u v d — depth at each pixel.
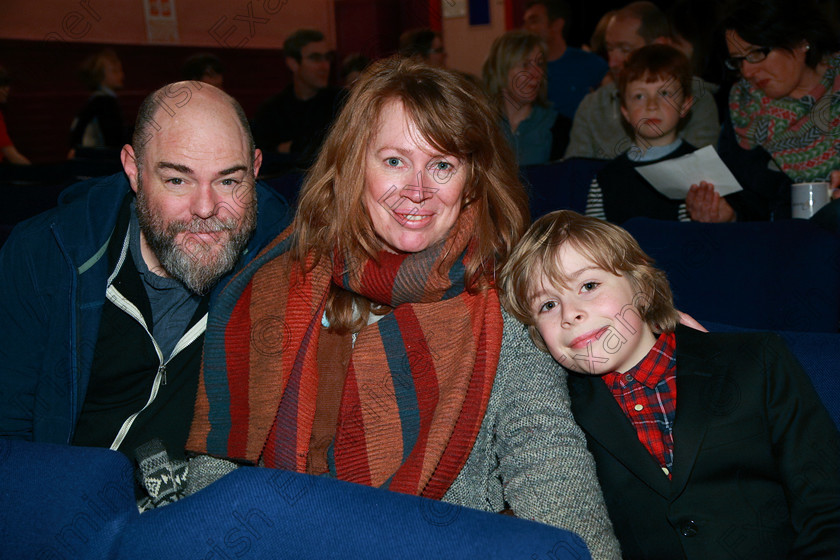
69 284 1.32
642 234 1.81
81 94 6.62
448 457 1.14
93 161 3.80
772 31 2.36
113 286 1.38
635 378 1.17
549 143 3.67
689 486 1.09
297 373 1.26
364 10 6.55
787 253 1.57
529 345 1.22
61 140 6.54
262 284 1.38
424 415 1.21
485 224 1.26
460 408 1.14
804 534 1.02
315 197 1.30
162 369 1.37
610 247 1.14
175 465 1.25
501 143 1.27
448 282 1.25
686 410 1.11
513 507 1.07
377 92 1.20
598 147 3.47
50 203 2.83
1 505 0.62
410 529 0.54
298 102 4.57
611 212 2.67
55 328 1.33
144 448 1.23
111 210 1.37
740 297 1.65
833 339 1.10
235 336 1.33
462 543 0.53
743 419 1.09
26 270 1.36
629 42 3.55
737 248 1.66
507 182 1.27
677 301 1.73
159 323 1.40
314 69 4.49
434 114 1.15
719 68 3.30
